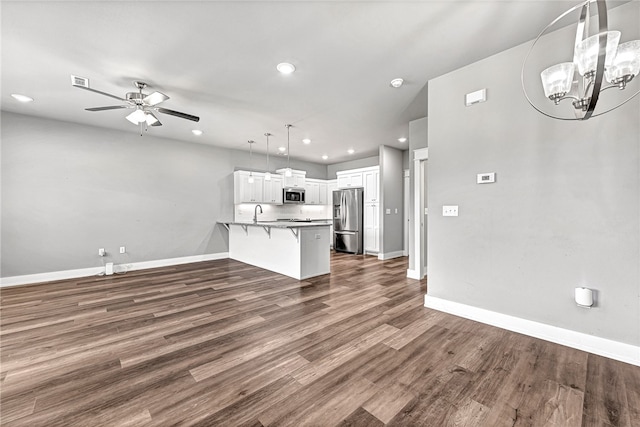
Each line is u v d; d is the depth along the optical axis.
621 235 1.90
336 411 1.46
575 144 2.07
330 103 3.55
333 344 2.18
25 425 1.36
